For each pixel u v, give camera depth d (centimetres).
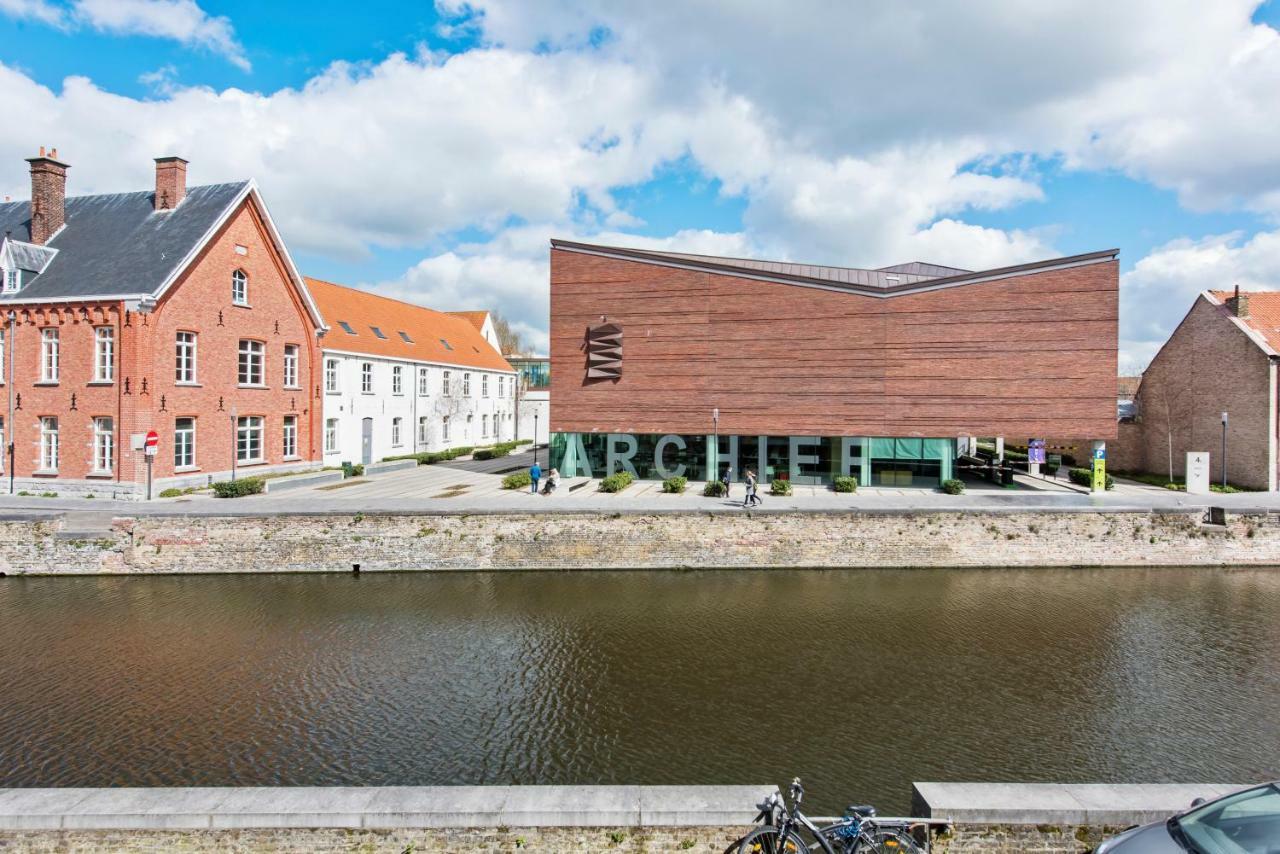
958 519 2038
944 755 971
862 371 2794
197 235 2550
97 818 591
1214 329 2908
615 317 3002
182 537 1977
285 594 1780
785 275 2842
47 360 2442
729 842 586
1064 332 2645
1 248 2584
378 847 593
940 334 2738
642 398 2984
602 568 2031
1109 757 967
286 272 2967
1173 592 1781
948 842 585
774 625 1527
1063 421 2653
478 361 4825
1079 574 1964
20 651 1377
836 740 1015
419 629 1509
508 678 1245
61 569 1962
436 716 1095
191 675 1260
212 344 2597
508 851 592
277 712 1111
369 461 3591
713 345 2916
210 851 595
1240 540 2041
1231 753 981
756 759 960
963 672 1269
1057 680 1236
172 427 2434
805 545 2044
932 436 2748
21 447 2461
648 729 1051
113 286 2398
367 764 950
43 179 2695
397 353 3862
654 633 1481
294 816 592
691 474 2992
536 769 935
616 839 589
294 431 3045
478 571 2011
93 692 1186
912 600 1716
